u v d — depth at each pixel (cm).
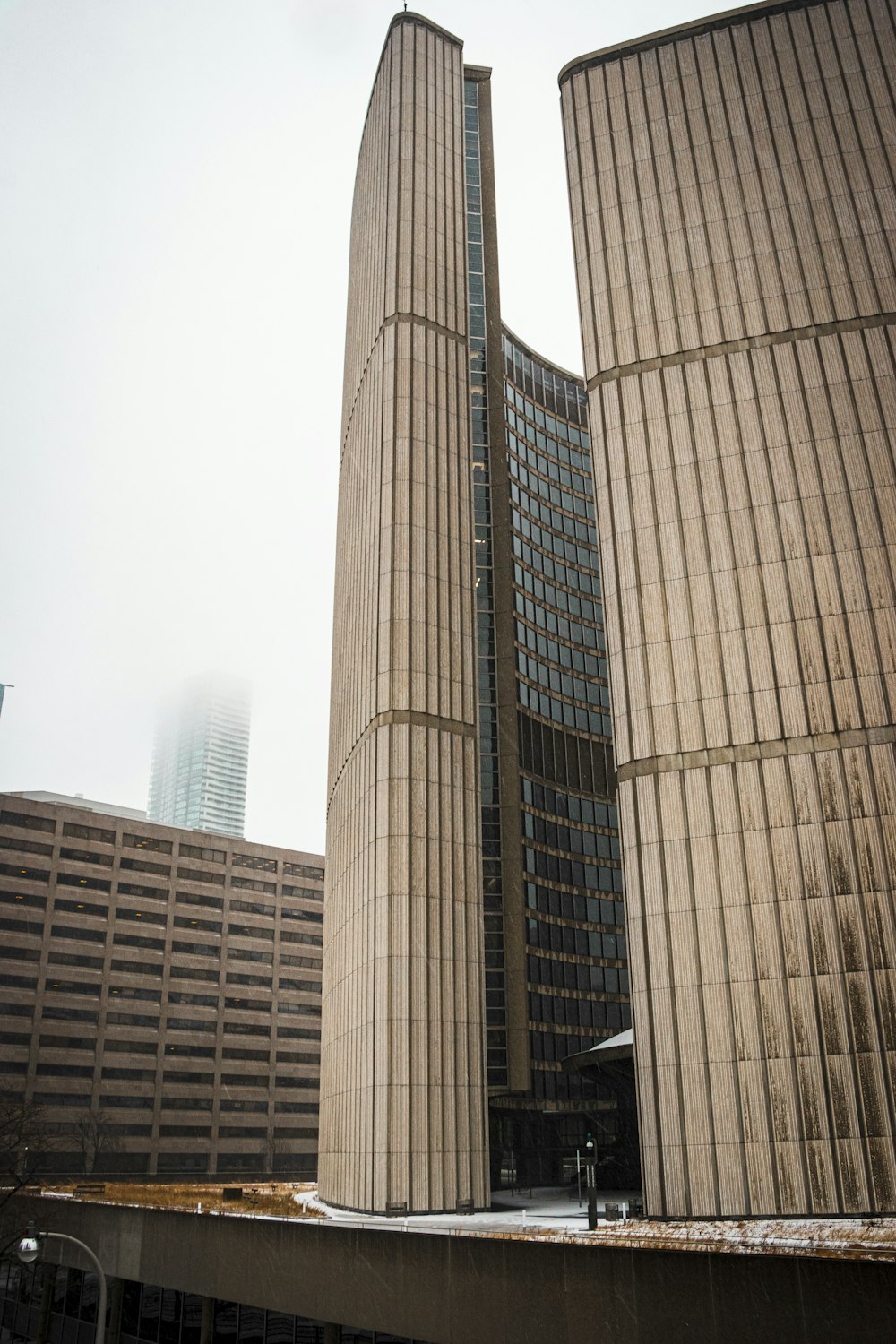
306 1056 12612
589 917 7194
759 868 4072
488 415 7581
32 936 11169
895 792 3966
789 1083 3791
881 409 4459
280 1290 3569
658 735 4412
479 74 8144
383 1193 4644
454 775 5416
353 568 6538
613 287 5116
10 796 11469
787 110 5047
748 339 4759
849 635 4206
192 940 12219
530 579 7700
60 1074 10894
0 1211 5341
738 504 4550
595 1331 2655
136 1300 4447
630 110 5356
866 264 4691
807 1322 2344
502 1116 6750
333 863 6519
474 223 7944
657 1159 3950
